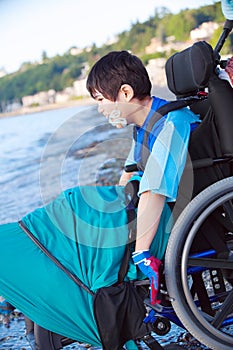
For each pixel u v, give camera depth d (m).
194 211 2.24
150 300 2.25
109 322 2.21
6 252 2.29
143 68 2.36
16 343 2.90
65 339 2.34
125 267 2.27
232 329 2.72
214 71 2.35
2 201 5.22
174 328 2.85
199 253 2.35
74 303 2.24
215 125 2.33
